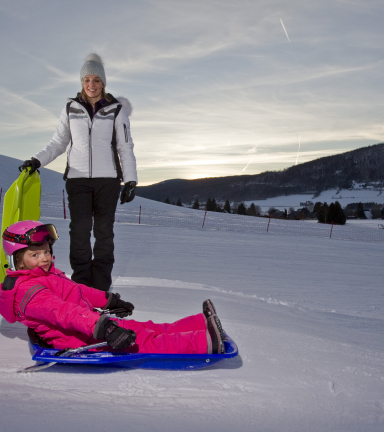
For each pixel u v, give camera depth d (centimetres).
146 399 145
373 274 902
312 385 177
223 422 132
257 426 132
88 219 325
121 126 330
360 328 352
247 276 704
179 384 164
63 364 181
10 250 204
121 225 1766
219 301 373
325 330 315
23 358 186
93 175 321
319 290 623
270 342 244
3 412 123
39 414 124
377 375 201
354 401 163
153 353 179
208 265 812
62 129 330
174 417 131
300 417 143
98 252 333
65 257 695
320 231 2772
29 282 198
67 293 210
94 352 181
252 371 188
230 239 1539
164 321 272
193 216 2970
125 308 237
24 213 292
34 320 199
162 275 628
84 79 319
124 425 121
